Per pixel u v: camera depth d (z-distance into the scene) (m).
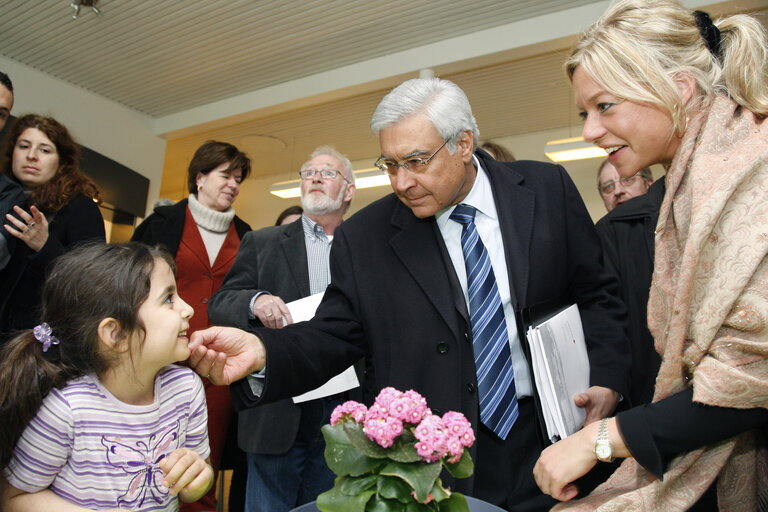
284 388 1.10
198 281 2.53
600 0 4.73
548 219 1.26
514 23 5.05
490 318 1.18
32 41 5.53
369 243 1.28
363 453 0.68
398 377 1.18
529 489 1.15
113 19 5.14
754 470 0.89
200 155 2.66
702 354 0.78
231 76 6.19
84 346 1.11
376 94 6.45
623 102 0.87
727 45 0.85
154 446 1.19
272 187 7.82
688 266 0.76
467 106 1.17
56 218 2.07
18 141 2.11
